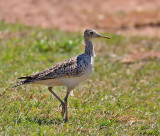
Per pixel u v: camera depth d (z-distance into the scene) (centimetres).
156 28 2397
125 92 1203
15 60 1474
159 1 2930
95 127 891
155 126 921
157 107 1066
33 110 959
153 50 1927
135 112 1012
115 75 1427
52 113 966
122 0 2984
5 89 1087
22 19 2461
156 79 1416
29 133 818
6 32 1998
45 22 2452
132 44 2033
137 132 883
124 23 2486
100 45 1955
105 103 1058
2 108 939
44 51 1686
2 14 2520
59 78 921
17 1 2823
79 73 937
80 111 985
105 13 2714
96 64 1567
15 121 880
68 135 830
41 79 902
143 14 2655
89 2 2955
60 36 2008
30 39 1873
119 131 878
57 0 2933
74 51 1686
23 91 1095
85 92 1152
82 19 2567
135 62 1675
